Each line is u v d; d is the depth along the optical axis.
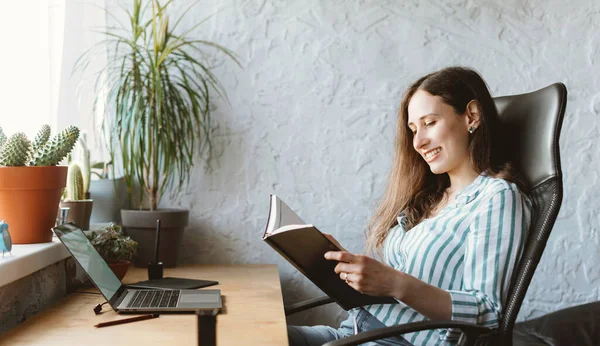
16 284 1.63
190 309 1.65
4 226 1.59
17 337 1.41
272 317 1.62
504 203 1.57
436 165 1.76
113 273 1.88
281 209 1.56
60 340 1.38
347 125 2.65
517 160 1.71
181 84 2.54
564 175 2.67
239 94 2.64
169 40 2.60
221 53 2.63
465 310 1.49
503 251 1.54
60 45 2.34
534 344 2.34
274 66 2.64
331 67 2.65
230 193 2.65
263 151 2.65
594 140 2.67
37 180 1.82
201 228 2.65
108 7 2.57
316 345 1.81
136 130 2.45
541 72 2.66
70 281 2.02
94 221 2.46
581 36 2.66
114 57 2.55
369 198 2.66
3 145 1.84
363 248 2.66
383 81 2.65
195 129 2.62
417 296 1.47
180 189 2.63
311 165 2.66
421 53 2.65
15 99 2.14
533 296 2.68
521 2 2.66
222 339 1.40
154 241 2.39
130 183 2.38
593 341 2.37
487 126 1.72
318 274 1.56
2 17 2.08
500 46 2.66
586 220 2.67
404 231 1.89
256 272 2.40
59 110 2.36
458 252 1.63
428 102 1.74
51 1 2.29
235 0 2.62
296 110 2.65
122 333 1.45
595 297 2.67
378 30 2.65
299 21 2.64
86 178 2.34
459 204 1.69
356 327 1.75
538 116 1.67
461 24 2.65
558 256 2.67
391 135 2.65
